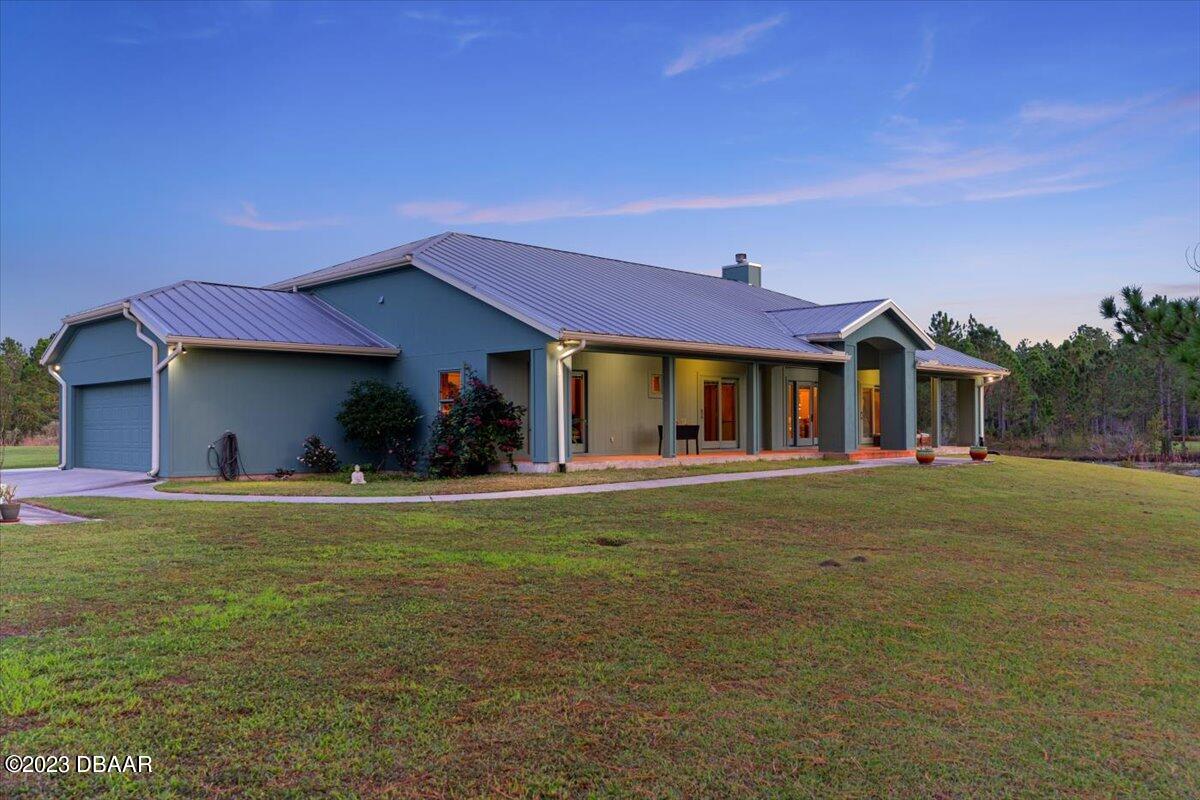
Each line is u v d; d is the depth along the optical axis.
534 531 10.12
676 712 4.67
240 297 20.30
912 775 4.02
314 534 9.74
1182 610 7.38
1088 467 22.56
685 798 3.74
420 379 19.42
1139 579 8.61
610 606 6.73
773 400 24.11
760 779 3.93
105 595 6.77
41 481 17.52
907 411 23.52
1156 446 37.94
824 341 21.42
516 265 21.06
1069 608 7.28
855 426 22.03
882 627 6.42
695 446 22.00
